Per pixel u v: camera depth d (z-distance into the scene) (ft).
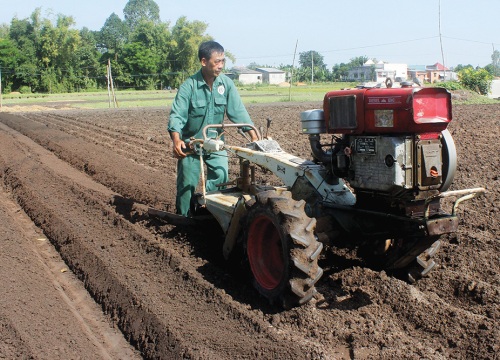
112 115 92.27
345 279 17.54
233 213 18.07
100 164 39.65
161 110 105.09
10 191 33.40
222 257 20.35
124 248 21.65
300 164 18.19
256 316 15.38
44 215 26.96
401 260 16.69
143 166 39.58
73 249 22.11
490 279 18.01
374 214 15.67
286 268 15.24
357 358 13.43
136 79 257.75
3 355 13.80
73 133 62.69
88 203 28.32
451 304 16.58
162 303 16.61
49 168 37.65
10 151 46.57
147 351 14.66
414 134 14.43
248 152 20.08
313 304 15.93
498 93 154.71
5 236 23.13
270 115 82.89
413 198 14.78
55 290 18.43
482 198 27.07
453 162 14.93
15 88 242.78
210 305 16.31
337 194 17.29
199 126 22.61
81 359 14.11
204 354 13.67
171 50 262.88
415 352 13.61
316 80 342.85
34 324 15.51
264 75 401.08
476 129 52.80
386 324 15.07
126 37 388.37
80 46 263.49
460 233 21.77
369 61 352.08
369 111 15.05
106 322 16.67
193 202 22.98
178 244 21.68
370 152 15.15
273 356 13.48
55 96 193.57
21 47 249.34
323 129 17.01
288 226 15.11
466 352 13.67
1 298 16.87
